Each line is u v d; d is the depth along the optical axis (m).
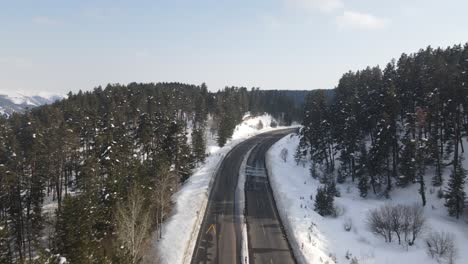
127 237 36.84
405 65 96.56
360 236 51.59
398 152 70.88
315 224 54.09
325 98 91.75
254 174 85.81
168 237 48.34
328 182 73.75
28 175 59.31
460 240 47.50
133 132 99.81
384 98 73.56
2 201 53.09
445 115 67.44
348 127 75.44
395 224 48.50
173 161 73.38
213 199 66.81
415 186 65.19
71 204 36.50
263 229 53.22
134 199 41.44
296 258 43.56
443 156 68.81
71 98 128.50
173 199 64.38
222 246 47.09
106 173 55.00
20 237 50.94
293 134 140.62
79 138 84.19
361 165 70.50
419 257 44.44
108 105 110.88
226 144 123.31
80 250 33.72
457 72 74.31
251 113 196.62
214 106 146.75
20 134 83.69
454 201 54.03
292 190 71.69
